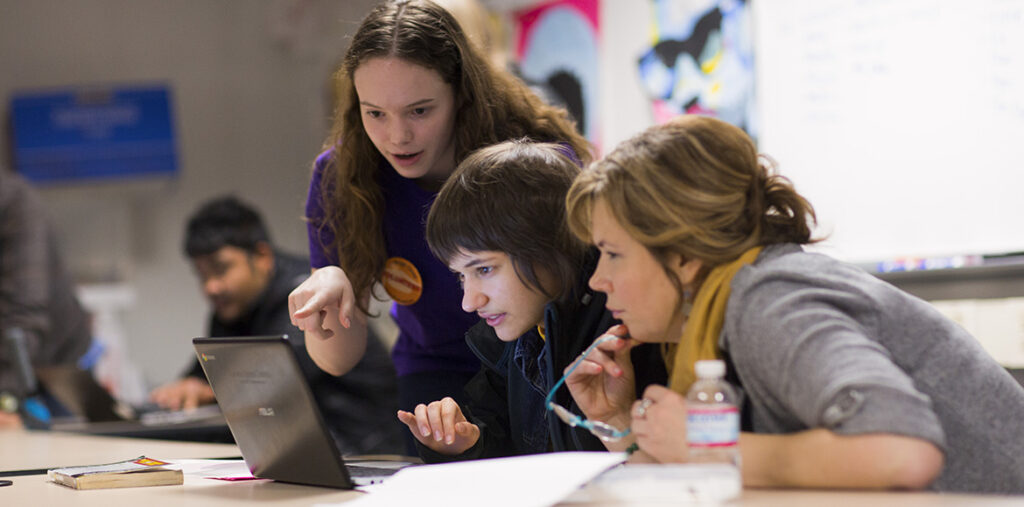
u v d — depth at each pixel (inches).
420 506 40.8
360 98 67.4
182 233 223.8
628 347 53.4
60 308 162.6
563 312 59.2
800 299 44.6
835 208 125.9
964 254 114.2
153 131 219.9
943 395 46.9
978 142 112.8
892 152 120.2
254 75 229.8
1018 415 47.8
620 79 145.6
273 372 48.8
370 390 125.3
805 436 41.7
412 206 73.4
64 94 215.6
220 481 56.1
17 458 81.5
